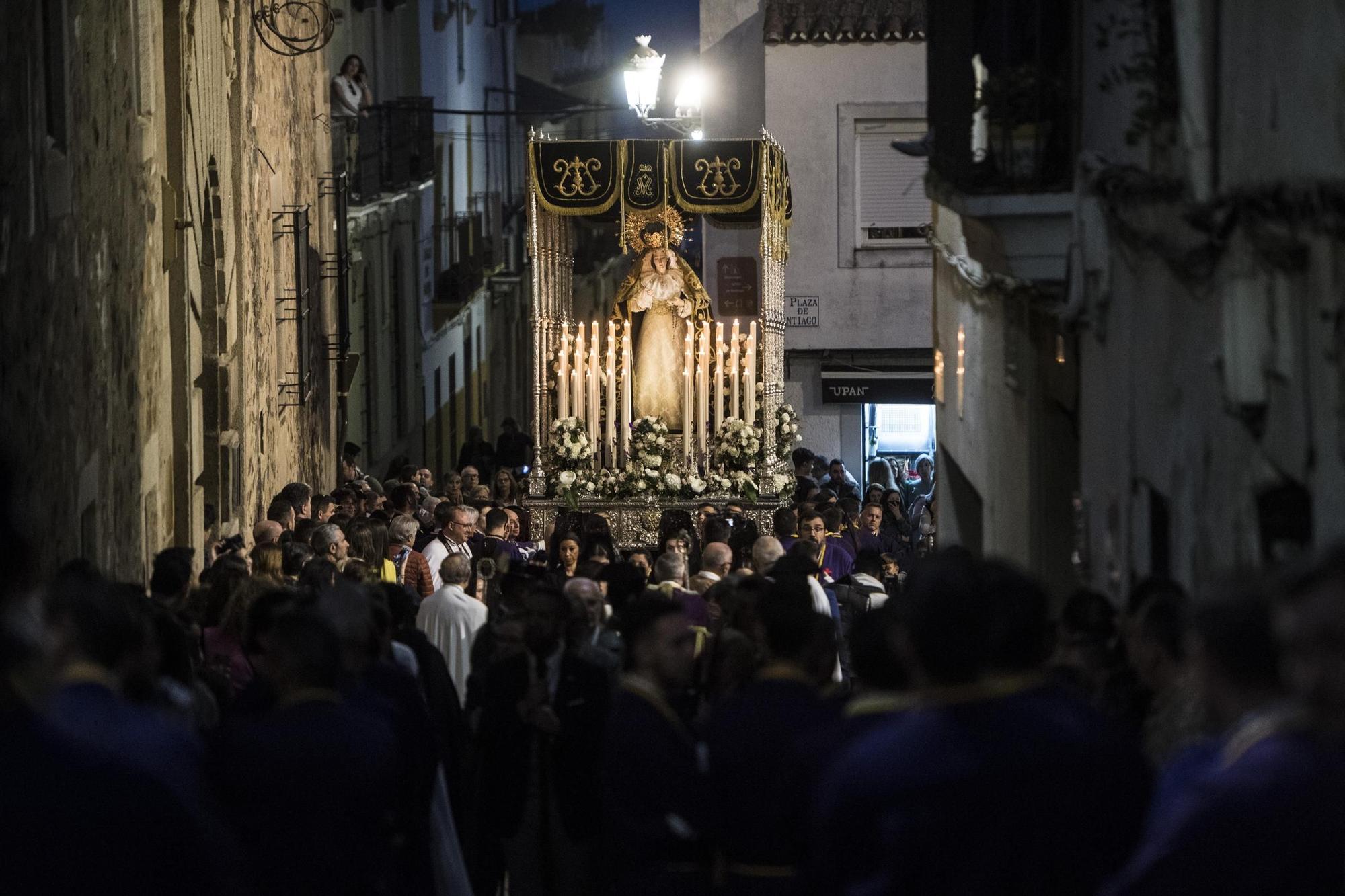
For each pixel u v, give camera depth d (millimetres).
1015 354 11961
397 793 8617
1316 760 4469
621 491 25766
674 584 12641
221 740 7320
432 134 42000
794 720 7484
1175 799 5164
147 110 18328
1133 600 7398
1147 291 8617
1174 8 7863
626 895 7898
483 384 52312
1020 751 5375
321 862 7207
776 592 7637
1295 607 4188
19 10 13430
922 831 5352
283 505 18141
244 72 22953
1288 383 6277
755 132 32156
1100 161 9344
